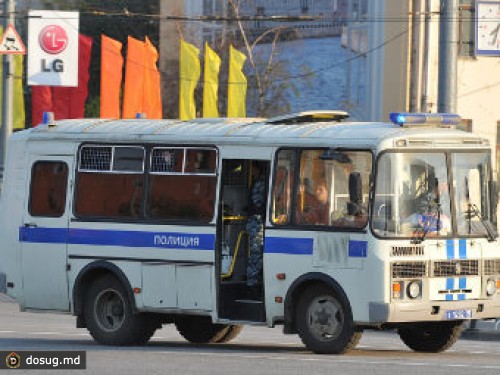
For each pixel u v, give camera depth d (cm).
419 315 3878
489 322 5925
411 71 9000
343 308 3900
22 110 8769
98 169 4422
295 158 4019
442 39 6284
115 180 4378
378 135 3894
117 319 4369
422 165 3944
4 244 4641
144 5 11462
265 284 4053
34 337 4741
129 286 4316
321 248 3934
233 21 10369
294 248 3991
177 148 4259
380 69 9269
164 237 4244
